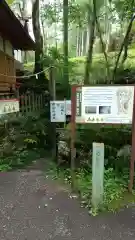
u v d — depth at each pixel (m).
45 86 8.55
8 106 5.58
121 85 3.81
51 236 2.89
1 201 3.75
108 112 3.91
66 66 7.32
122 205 3.58
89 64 7.14
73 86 3.91
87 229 3.02
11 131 6.45
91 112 3.94
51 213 3.39
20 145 6.32
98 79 7.07
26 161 5.64
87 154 5.18
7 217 3.30
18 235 2.92
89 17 7.11
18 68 9.84
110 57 7.61
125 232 2.96
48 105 7.41
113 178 4.32
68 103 5.34
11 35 7.15
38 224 3.14
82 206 3.57
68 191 4.05
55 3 9.16
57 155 5.55
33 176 4.75
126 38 6.79
